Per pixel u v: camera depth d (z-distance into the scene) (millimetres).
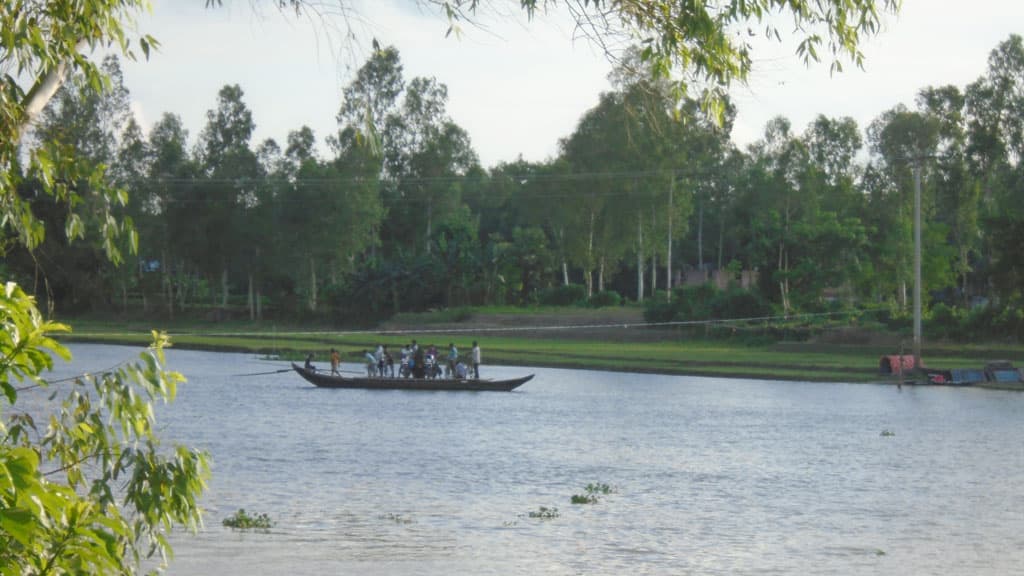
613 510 28531
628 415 54031
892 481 34094
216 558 22078
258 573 20938
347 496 30078
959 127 120562
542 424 49969
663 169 110000
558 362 84500
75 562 8297
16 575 7738
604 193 114250
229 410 55031
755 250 103125
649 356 88562
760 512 28562
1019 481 34125
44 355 8484
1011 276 86562
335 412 54625
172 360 91062
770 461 38500
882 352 87000
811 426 49688
